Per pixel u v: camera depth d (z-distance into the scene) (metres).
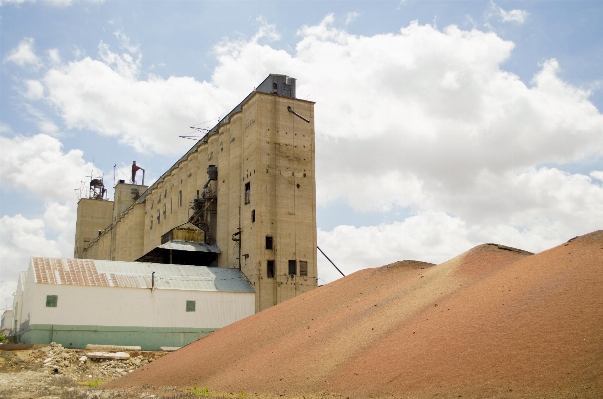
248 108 80.00
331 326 34.19
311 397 24.92
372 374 24.86
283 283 73.00
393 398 21.97
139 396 30.47
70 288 59.88
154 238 114.81
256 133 76.50
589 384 17.81
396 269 42.00
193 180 96.62
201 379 35.06
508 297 25.58
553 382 18.70
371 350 27.36
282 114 78.94
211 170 86.75
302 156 79.12
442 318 26.89
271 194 75.44
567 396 17.70
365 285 41.16
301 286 74.25
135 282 64.44
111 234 143.62
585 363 18.83
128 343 61.31
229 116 85.31
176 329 64.12
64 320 58.78
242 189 78.62
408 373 23.38
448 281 32.25
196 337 64.88
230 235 79.94
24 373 46.97
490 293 27.06
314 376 27.62
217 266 82.31
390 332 28.52
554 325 21.52
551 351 20.23
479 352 22.31
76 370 50.16
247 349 37.59
